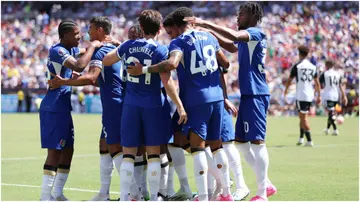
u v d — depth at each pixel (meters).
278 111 37.97
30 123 30.77
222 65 9.66
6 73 45.69
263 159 9.45
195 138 9.01
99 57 9.60
